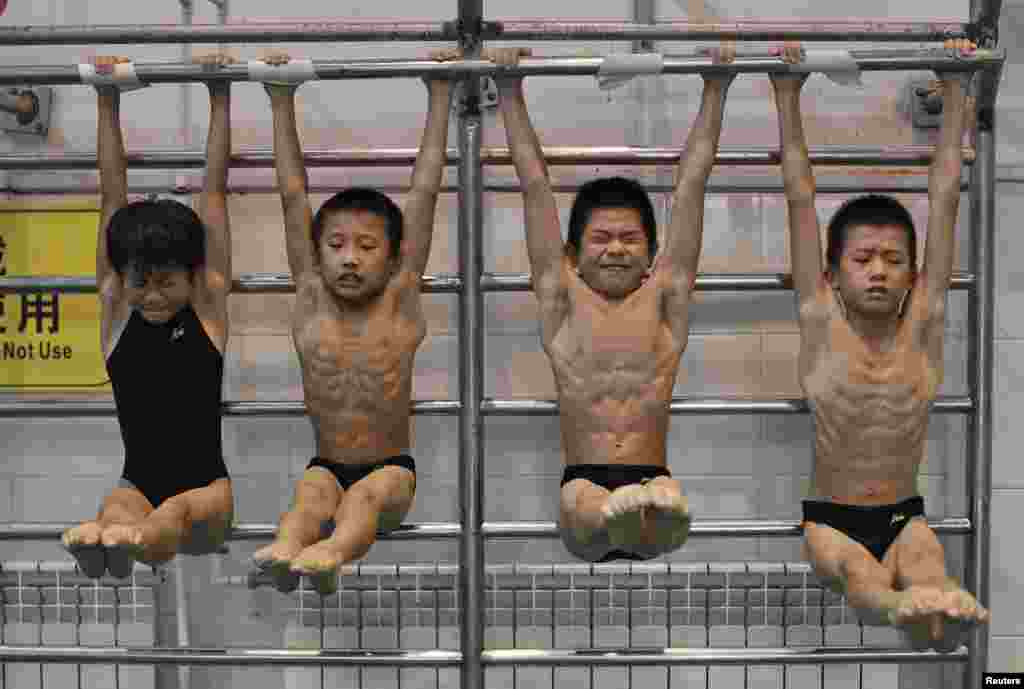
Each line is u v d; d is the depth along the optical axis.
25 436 1.91
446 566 1.81
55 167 1.66
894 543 1.42
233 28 1.51
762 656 1.57
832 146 1.84
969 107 1.66
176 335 1.46
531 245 1.46
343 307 1.47
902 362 1.43
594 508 1.29
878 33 1.58
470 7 1.50
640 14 1.86
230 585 1.87
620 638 1.82
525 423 1.87
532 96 1.85
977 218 1.65
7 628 1.86
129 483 1.44
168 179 1.87
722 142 1.85
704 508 1.87
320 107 1.87
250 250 1.86
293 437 1.89
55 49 1.91
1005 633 1.88
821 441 1.46
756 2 1.87
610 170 1.85
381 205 1.44
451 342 1.87
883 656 1.59
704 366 1.86
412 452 1.88
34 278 1.65
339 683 1.88
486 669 1.84
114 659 1.58
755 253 1.85
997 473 1.88
